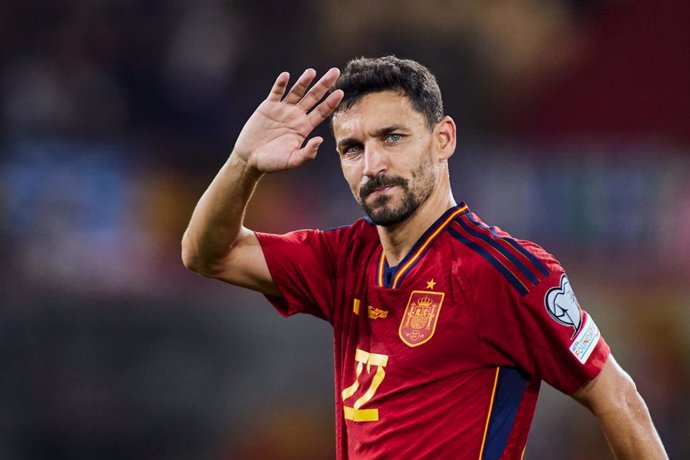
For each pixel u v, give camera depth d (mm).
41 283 34906
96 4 43125
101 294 33281
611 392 11094
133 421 31688
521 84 42906
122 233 37344
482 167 37781
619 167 36594
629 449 11195
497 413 11023
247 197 12156
